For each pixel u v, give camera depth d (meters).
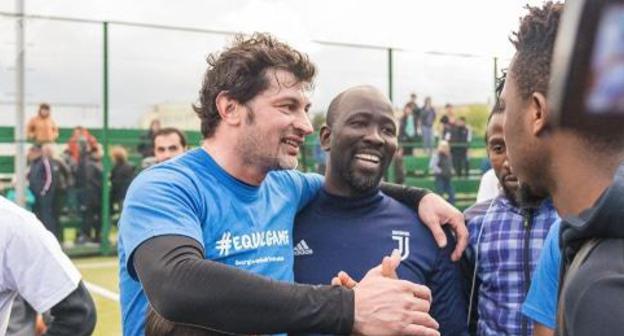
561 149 0.84
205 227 1.60
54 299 2.03
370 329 1.24
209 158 1.68
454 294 2.16
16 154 9.25
